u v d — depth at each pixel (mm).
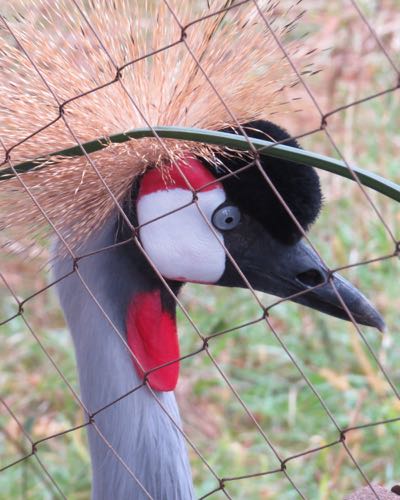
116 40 2875
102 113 2844
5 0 3041
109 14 2879
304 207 2965
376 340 5941
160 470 3023
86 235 2912
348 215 6531
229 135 2424
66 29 2934
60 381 5926
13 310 6430
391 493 2947
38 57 2887
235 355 6160
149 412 3039
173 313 3117
